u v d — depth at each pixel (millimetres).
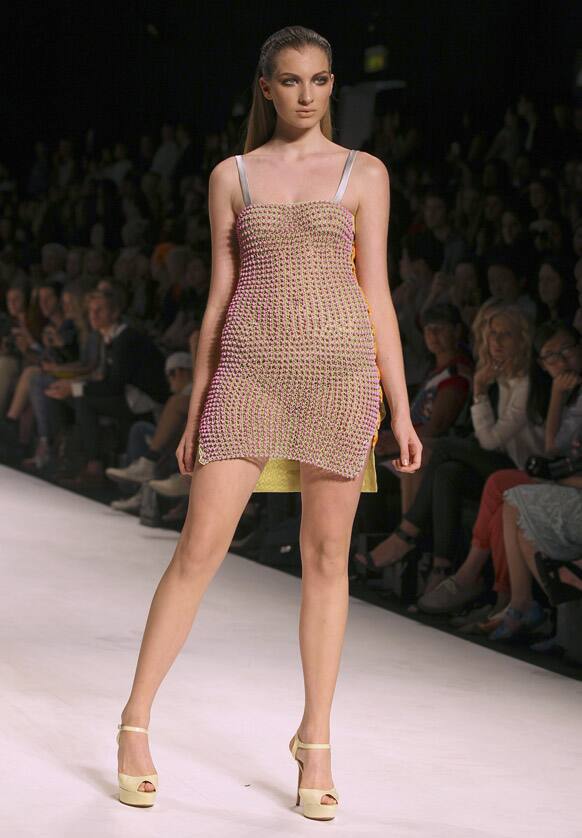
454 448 13102
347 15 32500
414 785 7605
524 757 8312
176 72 36344
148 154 33938
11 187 38438
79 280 24141
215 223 7184
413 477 13883
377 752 8211
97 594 12703
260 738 8273
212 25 35500
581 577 11125
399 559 13398
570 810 7320
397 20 31375
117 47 37375
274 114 7328
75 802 6938
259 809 7020
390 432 14734
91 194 31625
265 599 12844
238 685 9547
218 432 6918
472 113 27484
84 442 20906
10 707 8641
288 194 7020
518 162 22734
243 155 7211
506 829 6949
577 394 12445
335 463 6918
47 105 39000
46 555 14758
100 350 22656
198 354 7211
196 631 11281
